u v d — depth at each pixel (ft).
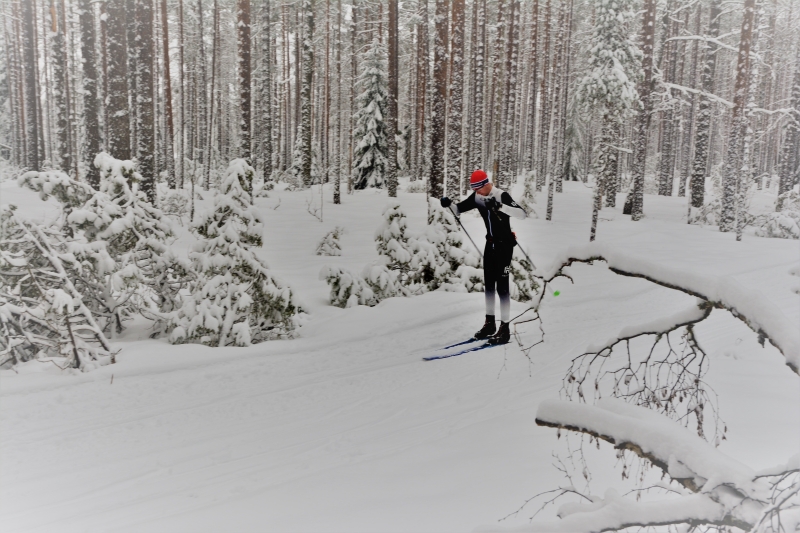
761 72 115.55
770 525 4.49
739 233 63.05
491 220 23.18
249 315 25.43
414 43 133.90
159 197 70.44
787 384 14.71
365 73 108.37
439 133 62.39
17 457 14.20
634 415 5.85
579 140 139.95
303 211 75.72
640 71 76.02
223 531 9.46
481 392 17.99
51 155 132.36
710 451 5.05
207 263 24.49
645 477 9.51
